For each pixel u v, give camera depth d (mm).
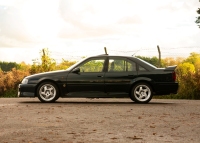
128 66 15062
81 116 10633
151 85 14938
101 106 13539
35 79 14852
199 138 7359
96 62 15102
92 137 7402
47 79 14805
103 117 10453
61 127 8664
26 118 10172
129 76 14914
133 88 14883
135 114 11188
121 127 8719
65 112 11555
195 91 20031
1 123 9250
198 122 9594
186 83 20078
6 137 7375
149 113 11469
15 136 7492
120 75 14906
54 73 14914
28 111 11789
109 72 14953
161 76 14961
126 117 10484
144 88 14969
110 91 14914
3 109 12336
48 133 7852
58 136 7500
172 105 14195
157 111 12031
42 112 11531
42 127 8648
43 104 14180
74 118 10211
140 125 9039
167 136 7566
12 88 22672
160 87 14922
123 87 14898
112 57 15180
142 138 7324
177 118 10352
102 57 15172
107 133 7891
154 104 14594
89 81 14820
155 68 15133
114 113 11391
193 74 20328
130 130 8297
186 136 7578
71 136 7504
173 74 15031
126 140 7109
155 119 10117
